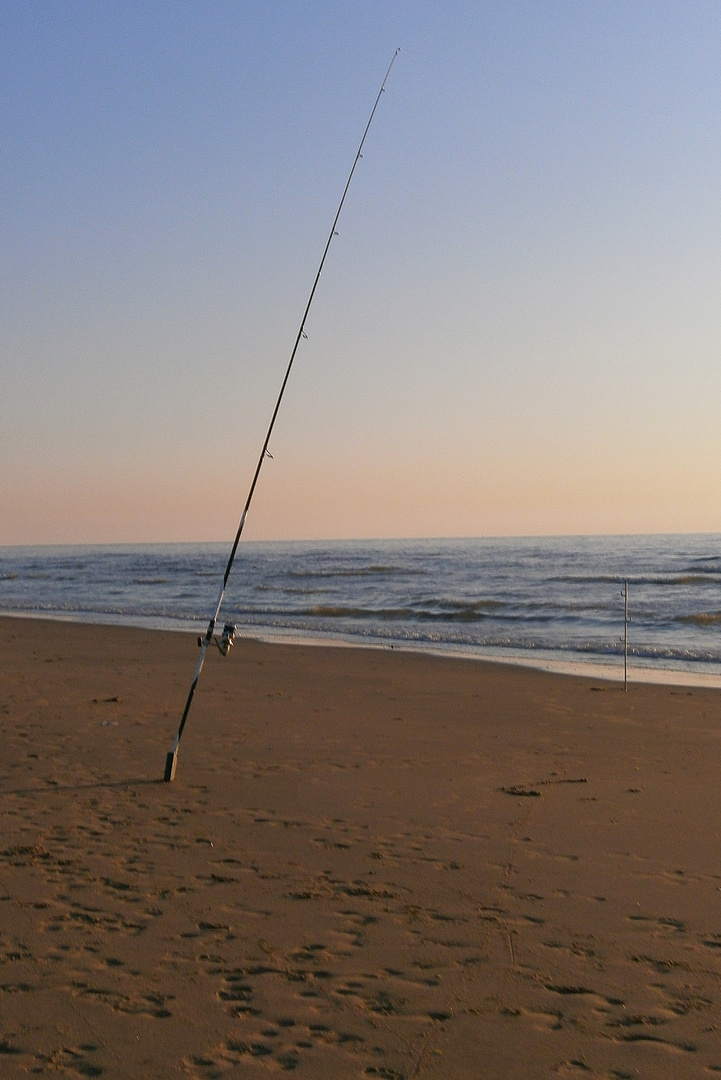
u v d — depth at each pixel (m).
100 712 10.46
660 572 48.03
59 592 42.97
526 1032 3.39
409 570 55.56
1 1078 3.04
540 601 30.78
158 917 4.46
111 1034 3.34
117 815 6.24
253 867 5.21
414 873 5.14
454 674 14.88
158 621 26.73
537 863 5.33
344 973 3.87
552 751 8.70
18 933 4.24
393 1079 3.08
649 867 5.27
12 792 6.81
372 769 7.77
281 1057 3.21
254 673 14.67
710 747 8.95
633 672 15.62
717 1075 3.10
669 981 3.80
